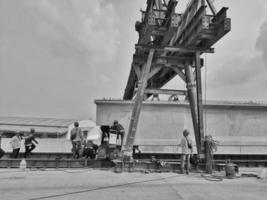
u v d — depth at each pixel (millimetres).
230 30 12391
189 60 15445
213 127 22891
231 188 8422
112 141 16859
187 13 14781
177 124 22391
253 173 12742
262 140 23078
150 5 15047
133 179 9961
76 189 7879
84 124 44281
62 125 42719
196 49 14406
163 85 21797
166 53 15930
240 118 23328
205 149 12680
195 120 14703
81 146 14758
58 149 22484
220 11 12758
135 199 6660
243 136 22969
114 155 14344
